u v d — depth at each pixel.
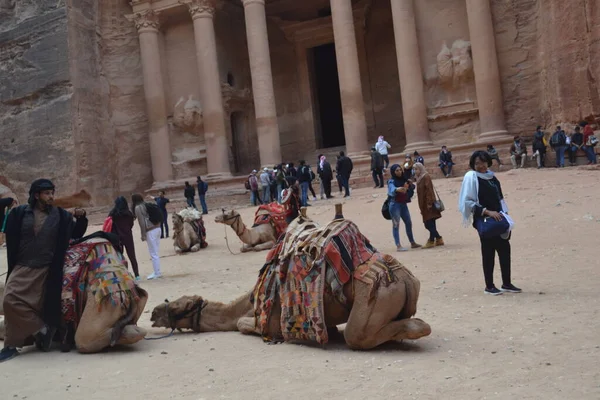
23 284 6.13
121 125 33.75
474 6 27.48
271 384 4.73
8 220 6.24
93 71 32.09
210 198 30.17
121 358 5.89
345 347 5.73
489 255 7.52
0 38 32.12
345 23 29.02
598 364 4.55
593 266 8.58
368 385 4.53
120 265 6.39
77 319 6.20
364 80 35.12
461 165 26.41
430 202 12.32
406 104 28.47
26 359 6.10
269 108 30.48
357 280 5.54
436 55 29.05
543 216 14.18
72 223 6.42
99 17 33.03
